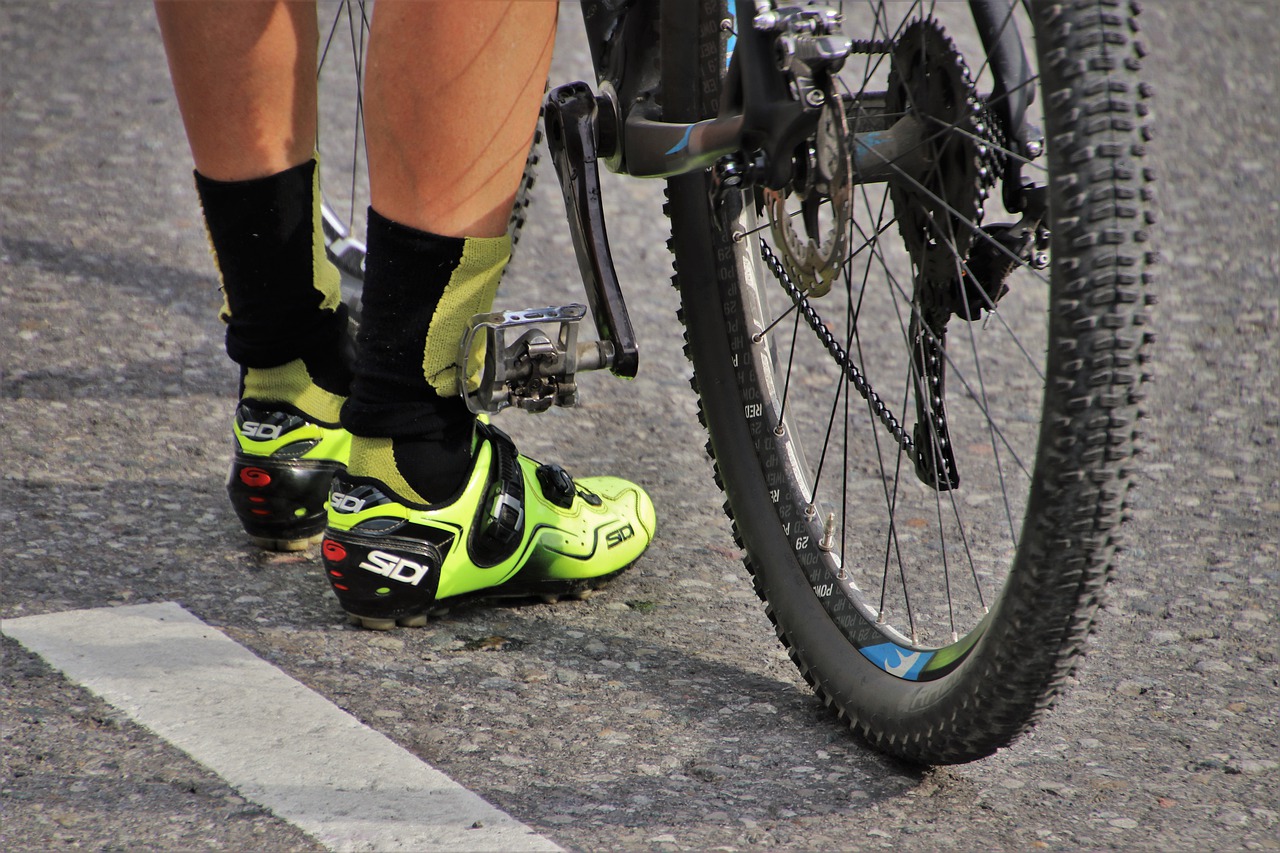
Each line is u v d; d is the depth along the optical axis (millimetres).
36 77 12289
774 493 4977
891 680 4375
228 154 4930
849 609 4668
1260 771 4453
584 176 4895
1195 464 6949
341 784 4137
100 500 6062
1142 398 3414
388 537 4953
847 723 4582
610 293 4906
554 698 4762
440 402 4902
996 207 10312
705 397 5164
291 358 5387
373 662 4918
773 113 4051
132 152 10867
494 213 4648
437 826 3959
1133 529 6250
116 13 14094
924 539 6168
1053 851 4004
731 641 5273
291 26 4863
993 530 6285
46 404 6992
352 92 12297
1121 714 4789
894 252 9367
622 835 3988
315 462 5531
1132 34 3346
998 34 3871
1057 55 3336
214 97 4824
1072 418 3414
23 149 10727
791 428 5043
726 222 4949
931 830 4090
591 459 6957
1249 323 8789
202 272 8906
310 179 5121
